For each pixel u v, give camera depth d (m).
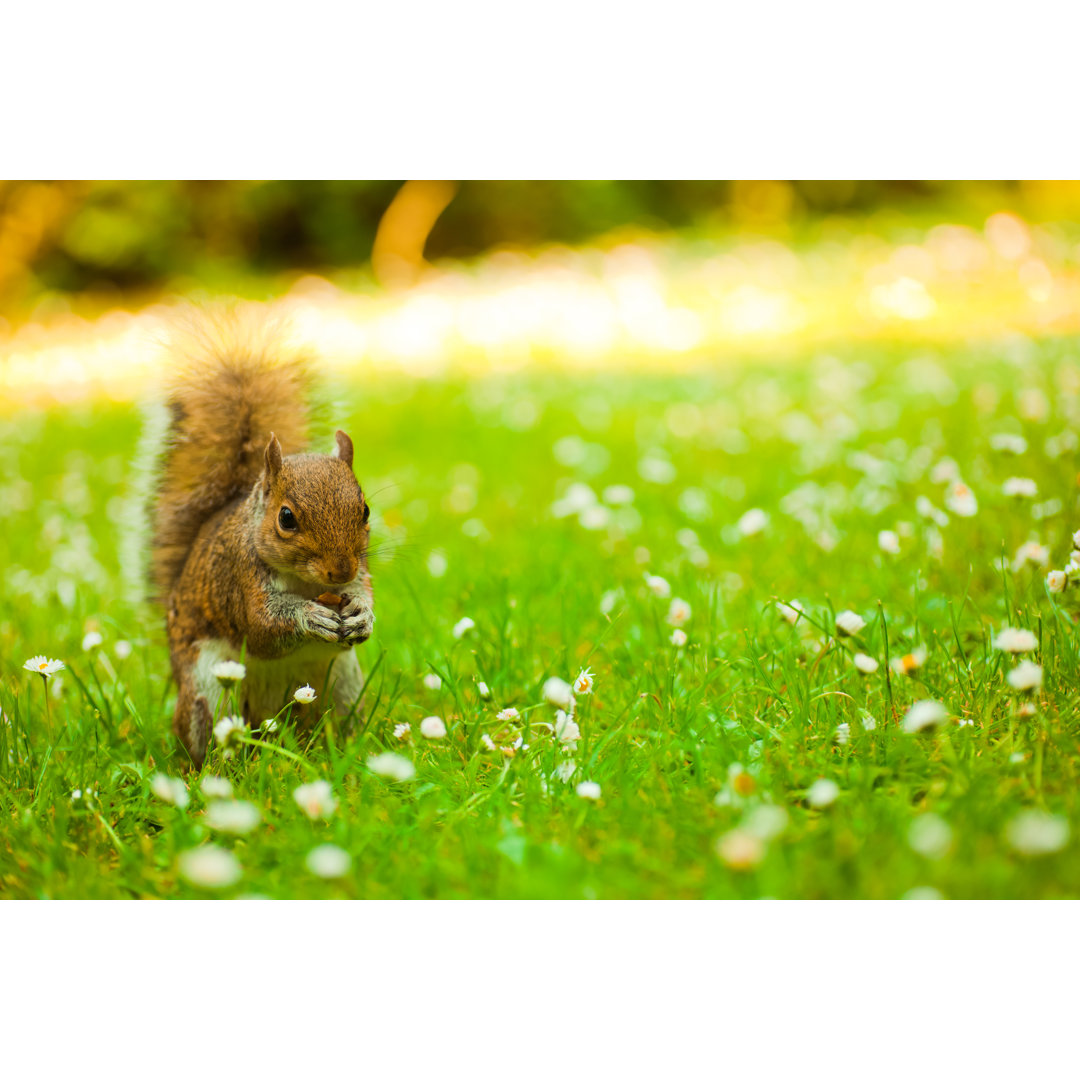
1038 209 10.41
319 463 3.20
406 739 3.19
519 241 12.41
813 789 3.04
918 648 3.19
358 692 3.24
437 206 12.19
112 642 3.44
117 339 8.34
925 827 2.98
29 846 3.08
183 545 3.30
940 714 3.05
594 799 3.07
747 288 8.33
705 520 3.64
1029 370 4.70
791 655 3.24
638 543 3.59
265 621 3.19
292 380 3.32
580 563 3.54
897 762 3.09
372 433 5.43
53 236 11.23
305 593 3.21
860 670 3.15
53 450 5.63
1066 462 3.59
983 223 9.97
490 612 3.39
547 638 3.39
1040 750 3.04
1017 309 6.66
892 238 9.62
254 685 3.23
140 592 3.31
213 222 11.76
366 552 3.21
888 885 2.97
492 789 3.10
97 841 3.11
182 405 3.30
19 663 3.41
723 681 3.25
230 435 3.30
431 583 3.52
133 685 3.35
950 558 3.43
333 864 3.00
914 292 7.13
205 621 3.23
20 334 8.70
